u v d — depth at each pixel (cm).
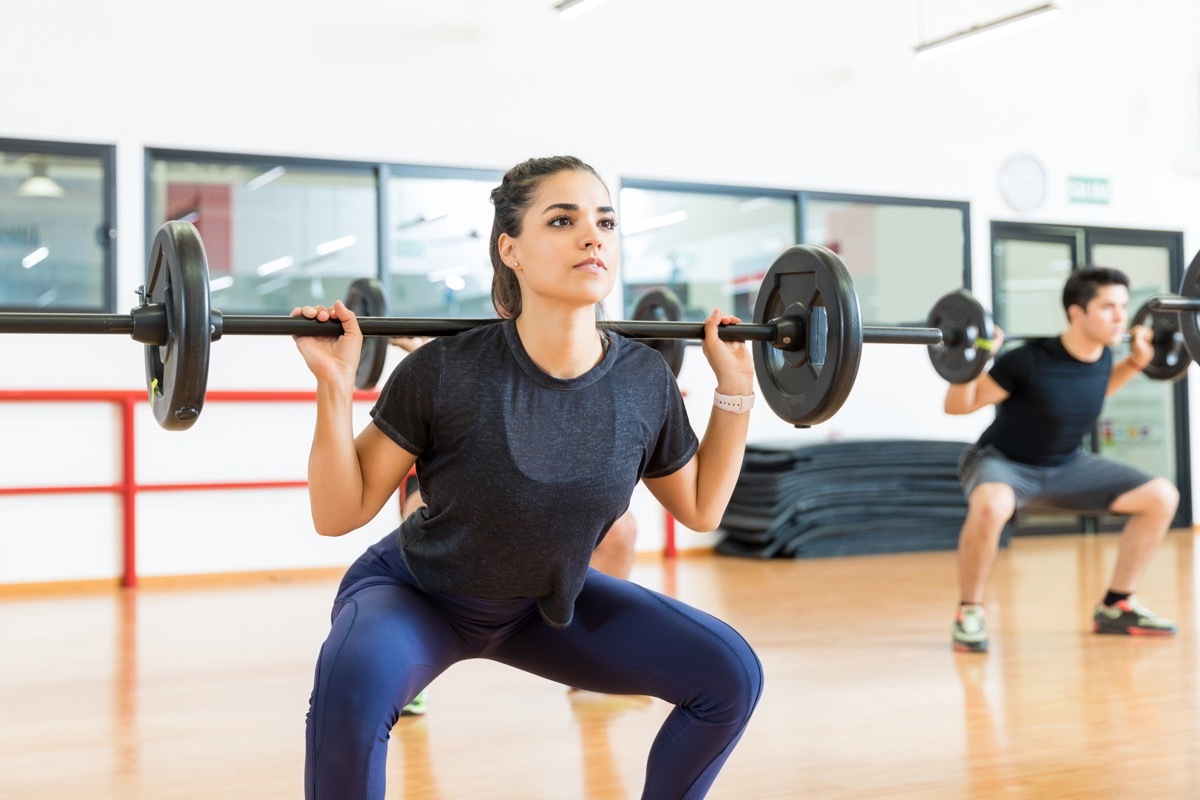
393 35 584
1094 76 759
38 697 312
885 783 229
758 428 669
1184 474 786
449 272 601
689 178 648
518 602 163
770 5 668
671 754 164
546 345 153
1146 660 348
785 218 677
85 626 425
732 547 641
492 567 156
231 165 556
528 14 611
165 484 539
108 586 530
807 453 632
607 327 176
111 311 530
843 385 179
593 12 626
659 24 642
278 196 565
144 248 537
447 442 152
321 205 574
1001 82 730
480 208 605
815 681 323
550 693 312
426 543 158
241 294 559
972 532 366
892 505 647
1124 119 768
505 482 150
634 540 296
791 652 364
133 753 257
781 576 552
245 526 557
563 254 149
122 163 532
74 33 525
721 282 661
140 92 536
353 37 576
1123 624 392
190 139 545
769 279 195
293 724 282
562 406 153
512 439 150
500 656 175
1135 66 773
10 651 378
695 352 644
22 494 516
